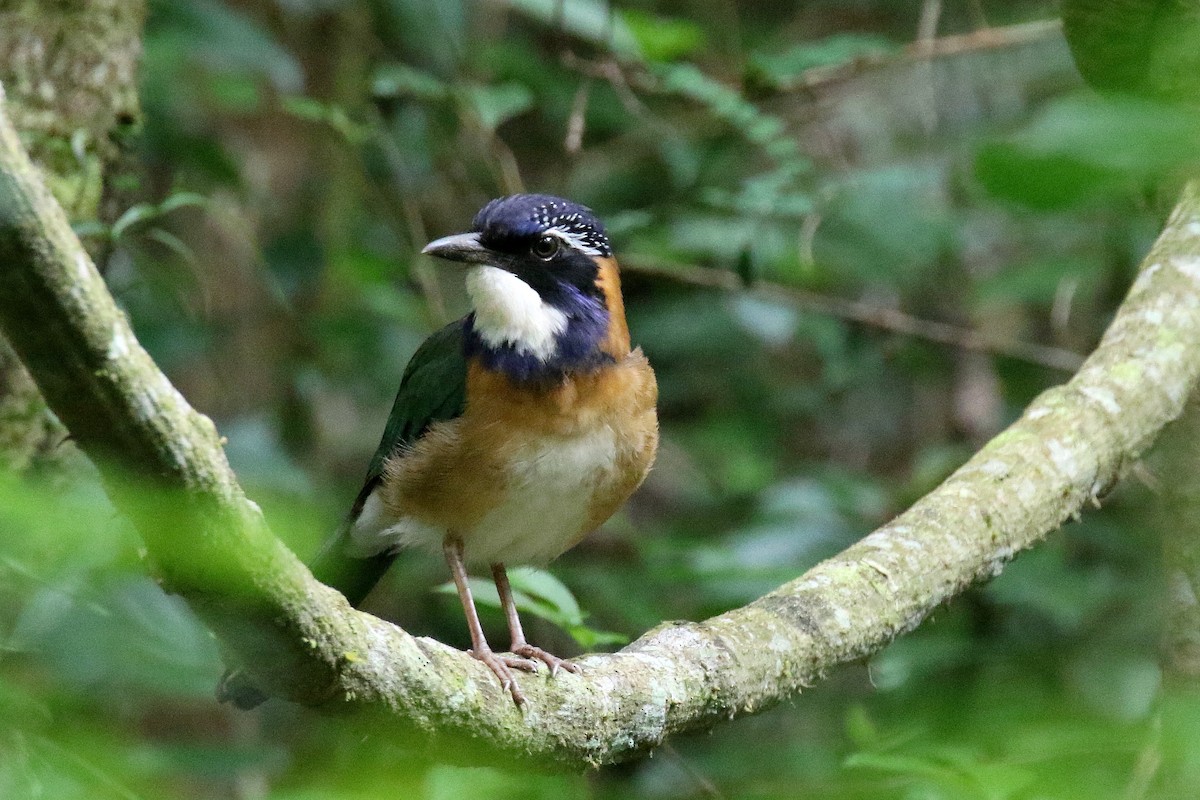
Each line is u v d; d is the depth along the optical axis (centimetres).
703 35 1445
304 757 1121
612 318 815
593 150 1587
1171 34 359
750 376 1539
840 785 804
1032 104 1404
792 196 1164
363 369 1411
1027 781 564
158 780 889
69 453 919
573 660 638
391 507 824
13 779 614
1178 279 841
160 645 780
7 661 775
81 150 926
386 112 1473
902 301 1477
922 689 1120
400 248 1466
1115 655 1158
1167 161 278
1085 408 802
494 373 780
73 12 956
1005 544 756
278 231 1462
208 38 1230
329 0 1377
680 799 1059
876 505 1307
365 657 516
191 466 412
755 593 1127
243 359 1414
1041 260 1271
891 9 1595
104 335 381
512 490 791
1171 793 534
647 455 820
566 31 1359
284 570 464
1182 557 741
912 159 1434
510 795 774
